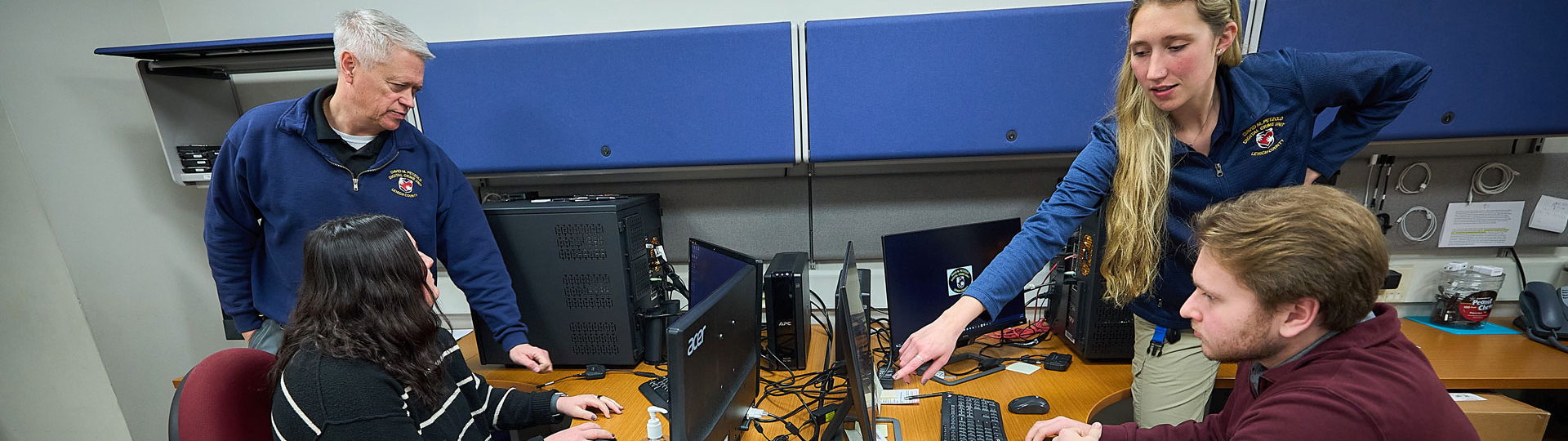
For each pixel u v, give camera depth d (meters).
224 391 0.84
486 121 1.47
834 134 1.44
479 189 1.83
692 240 1.55
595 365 1.43
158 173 1.75
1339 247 0.52
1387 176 1.62
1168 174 0.95
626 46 1.41
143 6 1.67
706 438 0.77
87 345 1.66
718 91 1.43
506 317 1.33
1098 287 1.34
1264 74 0.93
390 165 1.23
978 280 0.89
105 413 1.73
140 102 1.70
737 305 0.96
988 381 1.30
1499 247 1.67
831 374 1.28
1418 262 1.67
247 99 1.76
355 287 0.82
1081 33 1.34
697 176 1.77
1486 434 1.20
